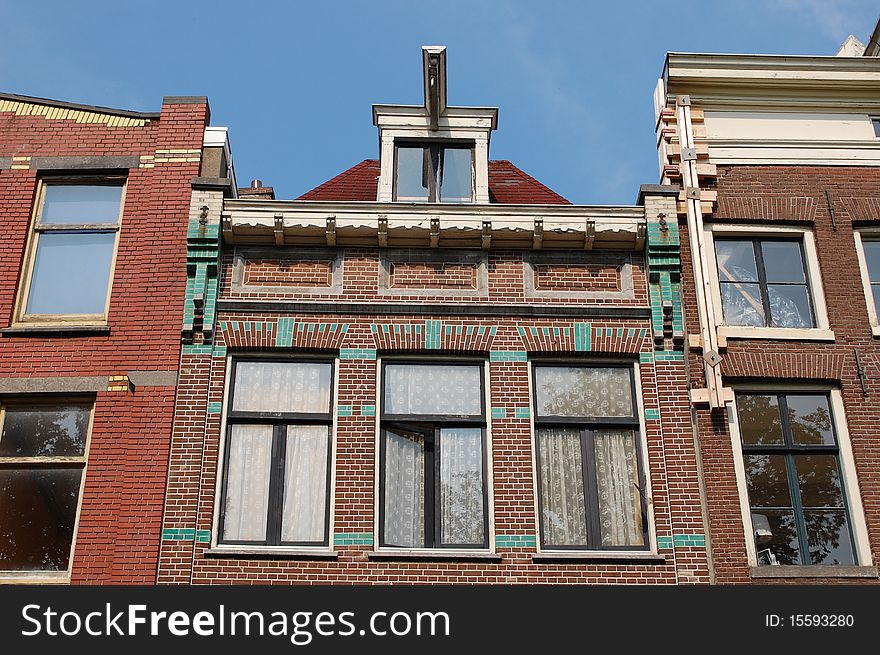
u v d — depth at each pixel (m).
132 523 11.27
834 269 13.09
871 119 14.27
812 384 12.48
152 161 13.53
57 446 11.89
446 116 14.38
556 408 12.35
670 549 11.48
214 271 12.69
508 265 13.04
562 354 12.52
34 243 13.14
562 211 13.07
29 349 12.27
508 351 12.45
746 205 13.45
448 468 12.01
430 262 13.03
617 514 11.89
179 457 11.66
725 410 12.17
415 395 12.31
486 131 14.34
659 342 12.55
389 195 13.80
